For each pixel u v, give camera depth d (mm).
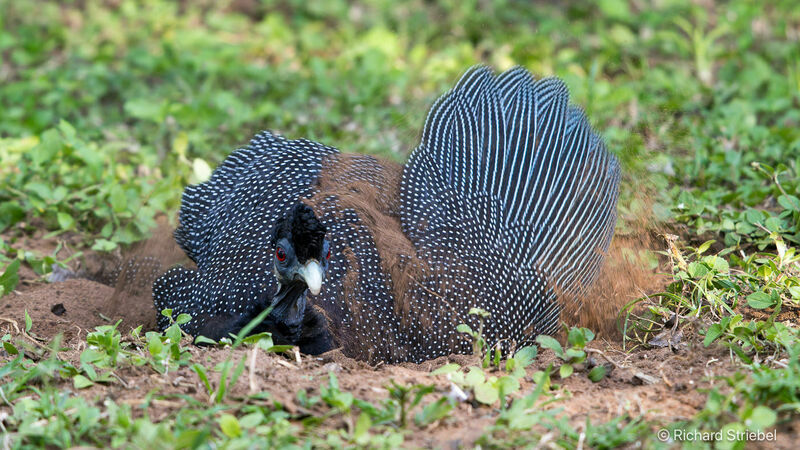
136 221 12492
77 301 11047
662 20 19594
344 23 20703
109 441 7195
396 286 9438
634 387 8398
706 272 10117
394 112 15758
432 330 9375
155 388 7902
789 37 19062
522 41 18719
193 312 9773
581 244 10492
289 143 10805
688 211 12047
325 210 9789
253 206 10188
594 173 10805
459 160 10344
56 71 18391
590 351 8852
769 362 8508
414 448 7027
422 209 9922
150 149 15078
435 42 19812
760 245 11195
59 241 12633
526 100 10938
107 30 20672
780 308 9695
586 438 7203
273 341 9109
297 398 7688
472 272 9609
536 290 10047
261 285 9289
